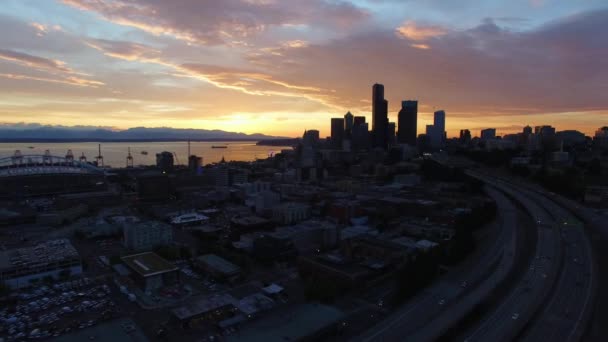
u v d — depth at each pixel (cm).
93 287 19488
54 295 18550
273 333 13375
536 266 19962
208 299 17038
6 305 17450
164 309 16962
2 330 15250
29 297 18275
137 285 19625
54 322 15825
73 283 19775
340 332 14388
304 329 13650
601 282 17950
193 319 15438
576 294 16538
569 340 13025
